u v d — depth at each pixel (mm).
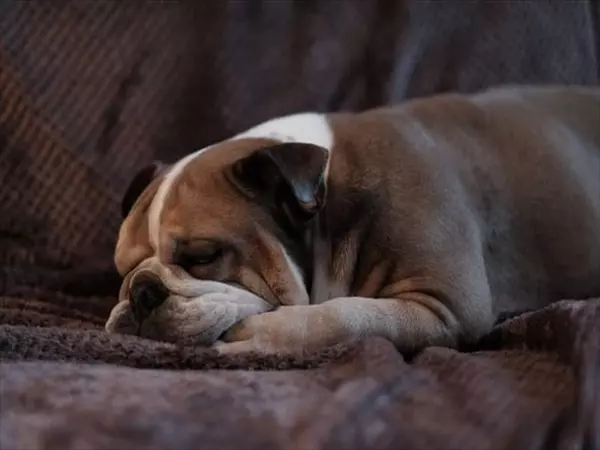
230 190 1760
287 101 2363
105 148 2277
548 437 1263
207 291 1690
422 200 1825
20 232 2230
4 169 2252
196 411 1262
